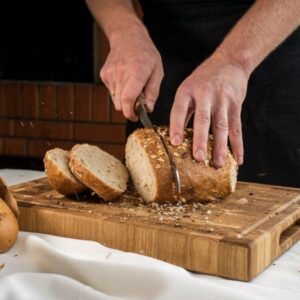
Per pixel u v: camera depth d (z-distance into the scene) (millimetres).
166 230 1455
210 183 1604
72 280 1356
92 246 1469
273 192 1695
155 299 1341
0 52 3406
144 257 1413
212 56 1681
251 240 1415
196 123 1576
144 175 1621
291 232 1549
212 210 1570
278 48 1946
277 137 1976
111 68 1766
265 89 1967
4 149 3537
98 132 3316
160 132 1651
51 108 3377
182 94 1600
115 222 1493
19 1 3311
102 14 1887
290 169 1982
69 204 1593
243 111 1990
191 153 1605
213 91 1598
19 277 1353
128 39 1787
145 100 1725
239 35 1688
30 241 1446
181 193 1595
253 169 2004
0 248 1454
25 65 3395
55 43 3314
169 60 2029
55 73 3357
